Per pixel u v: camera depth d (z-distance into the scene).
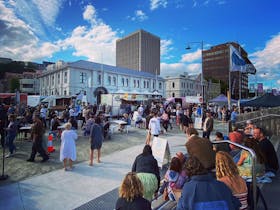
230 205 2.03
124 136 13.58
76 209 4.37
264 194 4.57
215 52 82.50
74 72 49.44
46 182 5.79
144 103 31.45
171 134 14.32
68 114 16.22
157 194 4.42
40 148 7.71
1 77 100.25
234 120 13.33
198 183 2.10
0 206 4.45
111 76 57.12
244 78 67.69
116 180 6.00
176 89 80.25
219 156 2.84
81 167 7.14
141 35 106.38
